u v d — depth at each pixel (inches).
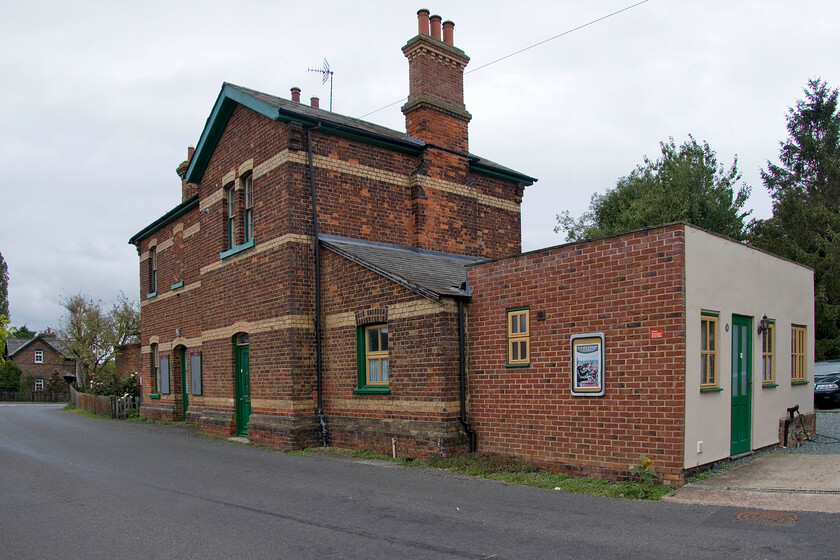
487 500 334.3
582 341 396.5
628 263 377.7
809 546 237.8
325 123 576.4
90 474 433.4
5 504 343.3
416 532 274.2
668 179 1100.5
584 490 354.3
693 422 358.0
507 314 444.1
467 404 464.4
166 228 914.7
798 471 367.9
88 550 257.6
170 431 729.6
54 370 2539.4
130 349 1163.9
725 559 227.6
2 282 2240.4
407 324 483.8
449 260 634.8
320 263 570.3
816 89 1430.9
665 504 315.0
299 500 340.5
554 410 409.1
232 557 244.7
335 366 549.0
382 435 493.7
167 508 327.0
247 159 632.4
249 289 617.3
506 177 739.4
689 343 357.7
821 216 1168.2
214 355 690.2
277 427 553.9
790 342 490.9
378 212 618.8
